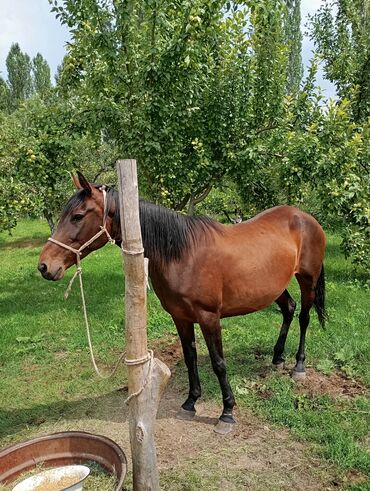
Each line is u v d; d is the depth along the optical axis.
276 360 4.21
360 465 2.78
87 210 2.71
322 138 6.27
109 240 2.80
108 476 2.47
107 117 5.66
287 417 3.34
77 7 5.29
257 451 2.99
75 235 2.71
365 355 4.31
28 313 6.27
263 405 3.55
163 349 4.82
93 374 4.30
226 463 2.87
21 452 2.59
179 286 2.98
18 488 2.33
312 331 4.99
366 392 3.70
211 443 3.10
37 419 3.56
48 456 2.65
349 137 6.55
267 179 7.00
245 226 3.53
